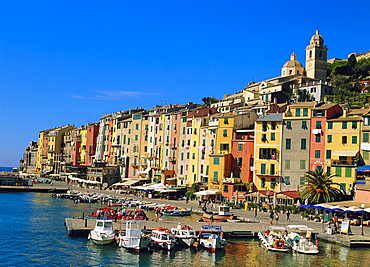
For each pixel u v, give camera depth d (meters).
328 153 92.81
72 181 169.88
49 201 110.25
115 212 76.94
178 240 57.84
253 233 63.84
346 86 157.12
